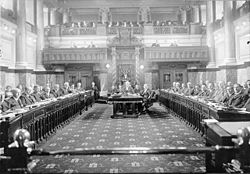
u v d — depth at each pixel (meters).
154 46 25.66
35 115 8.41
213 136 5.32
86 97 19.16
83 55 25.20
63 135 10.16
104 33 27.38
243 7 18.92
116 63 25.27
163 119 14.07
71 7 30.00
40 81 24.16
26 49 20.19
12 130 6.30
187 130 10.97
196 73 25.41
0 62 17.08
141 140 9.22
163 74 25.94
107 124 12.65
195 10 29.42
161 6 30.45
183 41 27.56
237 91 11.21
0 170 4.49
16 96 9.88
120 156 7.31
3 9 17.72
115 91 21.62
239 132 4.57
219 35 23.28
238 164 4.66
